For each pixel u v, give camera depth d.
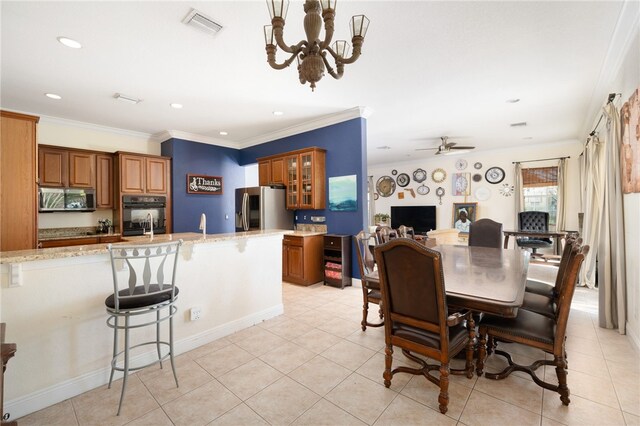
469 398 1.77
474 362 2.19
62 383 1.79
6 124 2.81
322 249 4.64
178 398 1.79
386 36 2.34
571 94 3.56
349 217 4.38
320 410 1.68
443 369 1.63
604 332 2.72
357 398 1.78
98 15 2.05
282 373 2.06
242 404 1.74
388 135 5.71
